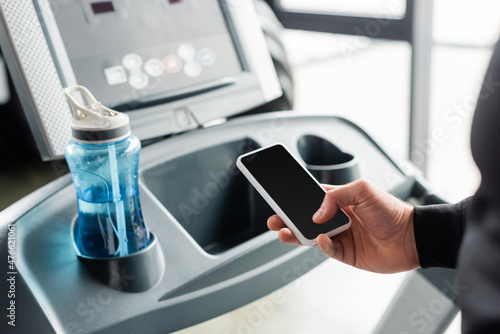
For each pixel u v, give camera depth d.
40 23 0.89
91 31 0.96
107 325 0.70
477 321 0.44
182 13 1.07
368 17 2.10
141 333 0.73
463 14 2.85
